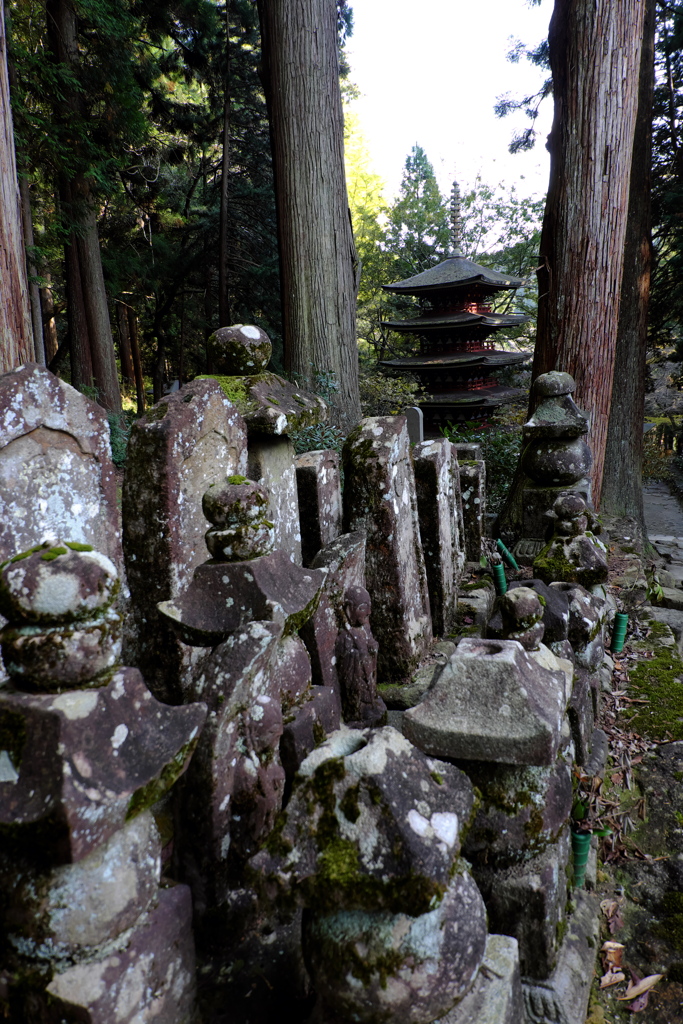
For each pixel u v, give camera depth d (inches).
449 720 86.4
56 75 526.3
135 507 121.2
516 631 101.8
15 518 116.5
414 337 1252.5
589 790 129.0
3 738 58.2
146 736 62.0
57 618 58.5
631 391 485.4
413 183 1391.5
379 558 155.1
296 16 417.7
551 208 344.2
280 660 104.5
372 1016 61.7
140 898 64.0
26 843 56.2
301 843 61.4
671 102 577.6
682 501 805.2
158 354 1053.8
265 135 913.5
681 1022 90.5
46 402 120.0
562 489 259.0
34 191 721.6
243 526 100.7
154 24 709.9
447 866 59.9
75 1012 59.1
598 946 102.4
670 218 589.0
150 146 887.1
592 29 312.2
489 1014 69.9
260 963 83.8
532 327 1370.6
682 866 118.8
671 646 210.4
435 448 183.3
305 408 157.1
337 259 446.6
